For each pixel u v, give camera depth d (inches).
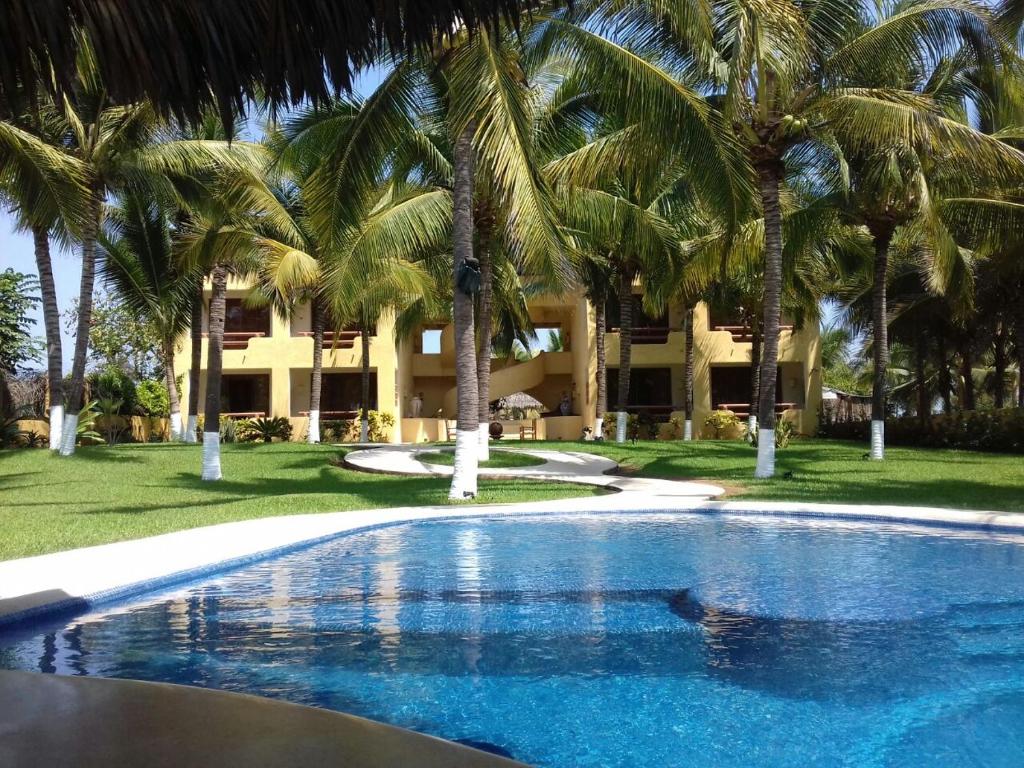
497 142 467.2
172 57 153.0
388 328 1282.0
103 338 1507.1
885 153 665.6
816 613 255.4
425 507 490.9
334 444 1041.5
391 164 707.4
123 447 907.4
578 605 266.2
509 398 1879.9
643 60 523.5
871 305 1118.4
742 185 570.6
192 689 114.6
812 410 1259.2
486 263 804.0
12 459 752.3
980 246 749.3
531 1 160.6
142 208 866.1
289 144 641.0
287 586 293.3
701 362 1279.5
